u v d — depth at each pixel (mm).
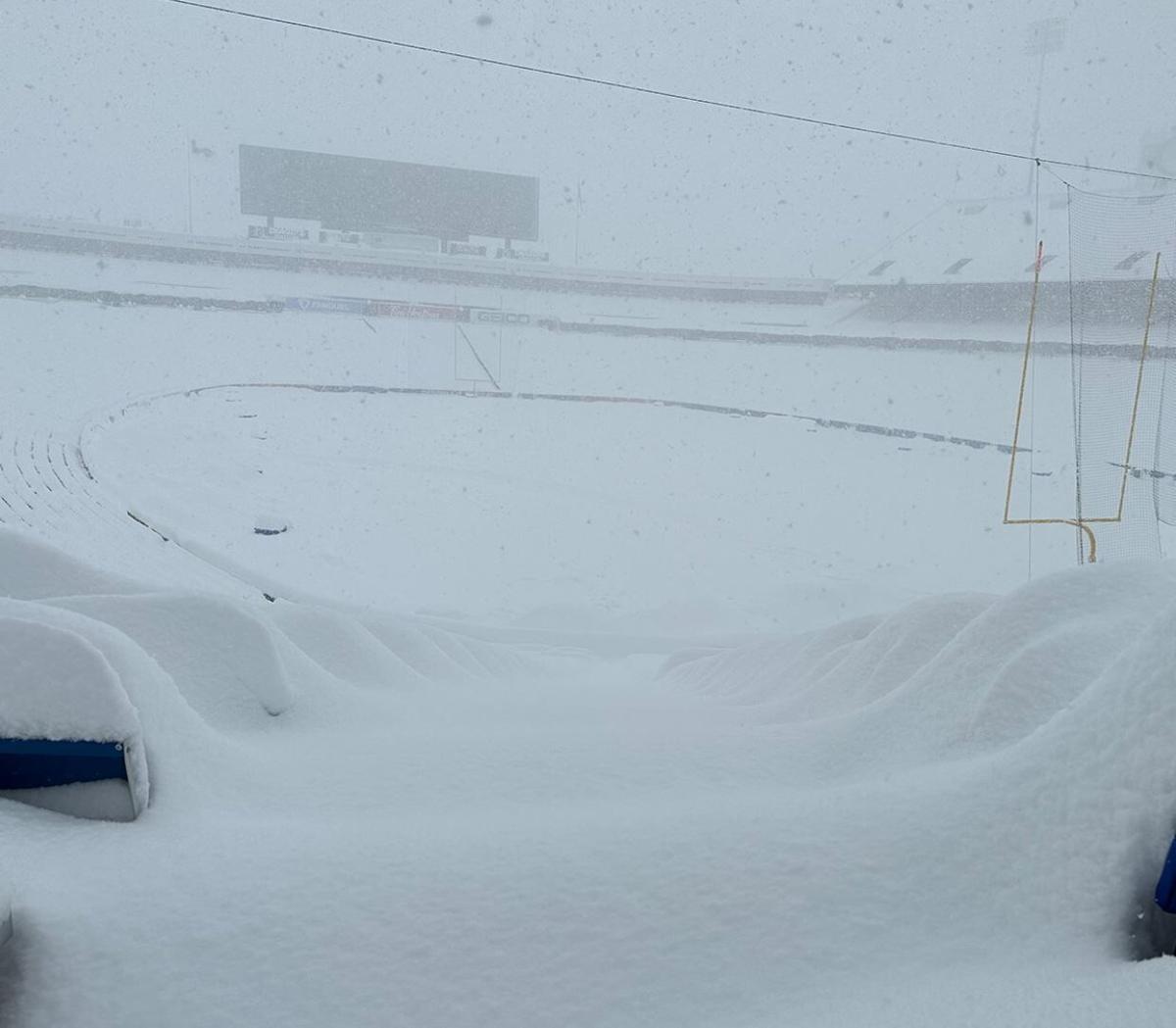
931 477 29578
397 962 1395
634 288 58656
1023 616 2342
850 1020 1262
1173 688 1526
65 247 48656
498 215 60188
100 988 1341
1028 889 1473
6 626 1817
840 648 3879
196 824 1732
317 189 57375
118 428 23547
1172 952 1368
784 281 58875
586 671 10055
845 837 1627
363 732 2609
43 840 1653
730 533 22750
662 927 1463
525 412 38219
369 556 18016
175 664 2619
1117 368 18641
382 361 42250
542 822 1745
